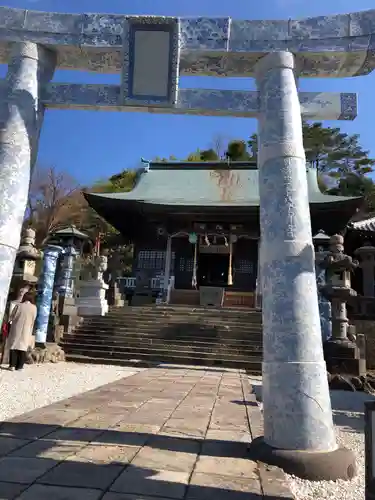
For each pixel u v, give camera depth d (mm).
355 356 13336
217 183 32844
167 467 4238
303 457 4328
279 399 4691
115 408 7098
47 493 3434
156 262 31688
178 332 18391
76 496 3406
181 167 35469
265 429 4797
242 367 15398
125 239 35812
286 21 5824
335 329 13953
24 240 14453
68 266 20062
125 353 16375
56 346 15820
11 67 5910
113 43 5938
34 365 13406
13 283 13836
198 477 4004
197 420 6539
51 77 6180
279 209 5234
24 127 5723
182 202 29031
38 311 15406
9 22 6012
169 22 5777
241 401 8562
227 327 18656
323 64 5945
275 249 5137
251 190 31625
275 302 4980
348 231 27297
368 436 3266
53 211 43531
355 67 6012
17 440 4906
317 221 28016
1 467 3977
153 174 34750
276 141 5461
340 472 4312
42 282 15781
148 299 29906
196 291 27359
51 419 6035
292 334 4812
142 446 4926
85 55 6160
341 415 8445
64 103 5984
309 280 5035
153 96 5809
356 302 21953
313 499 3791
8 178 5531
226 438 5516
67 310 18984
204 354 16188
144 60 5816
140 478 3887
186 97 5883
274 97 5629
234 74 6309
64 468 4035
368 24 5664
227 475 4086
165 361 16000
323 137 48062
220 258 32219
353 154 48000
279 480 3984
